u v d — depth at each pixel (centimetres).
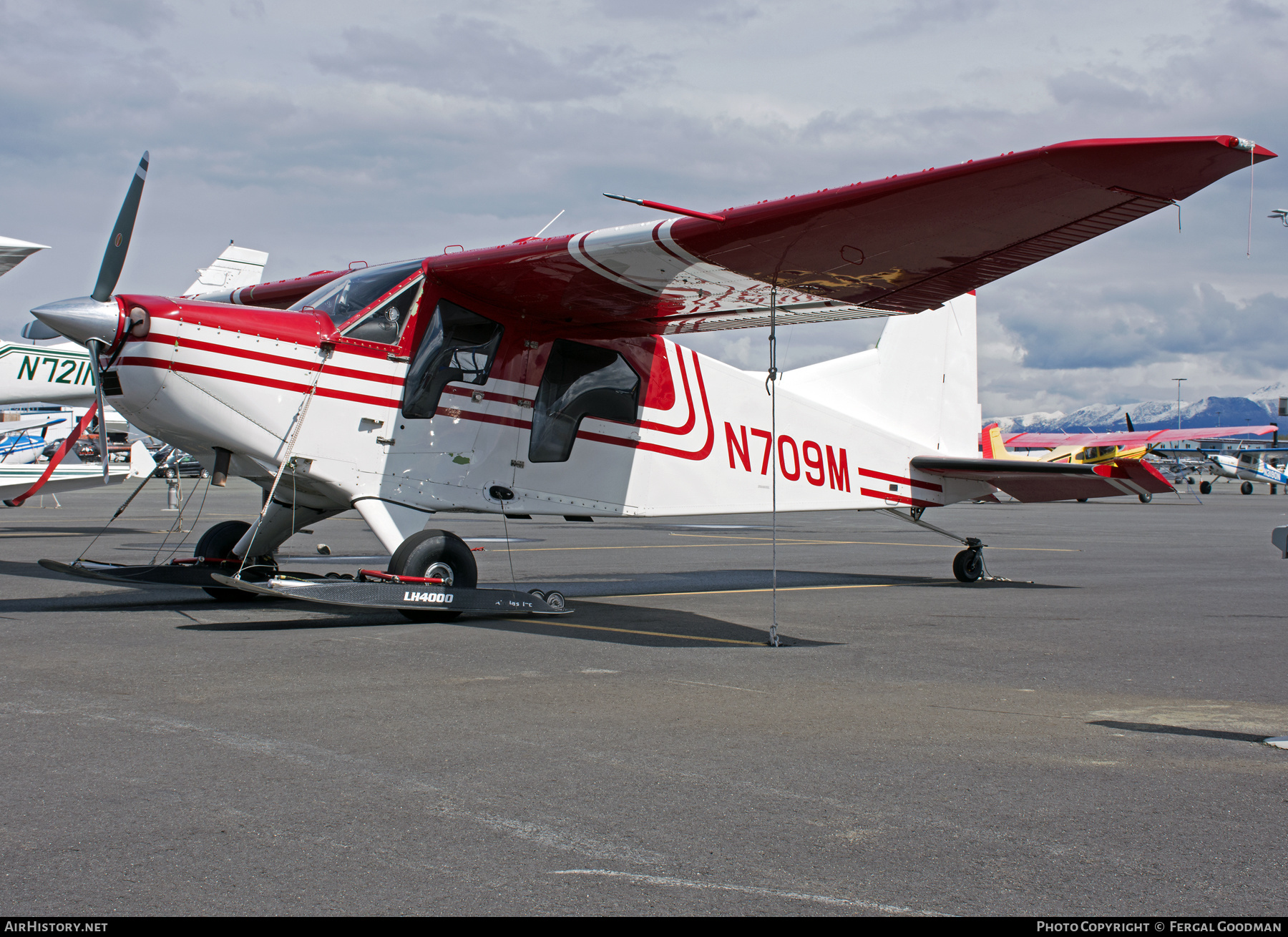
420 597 649
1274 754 368
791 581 1016
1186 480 5116
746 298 728
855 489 987
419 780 323
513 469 771
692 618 727
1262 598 879
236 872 248
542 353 786
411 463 719
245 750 354
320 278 873
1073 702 455
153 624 655
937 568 1176
